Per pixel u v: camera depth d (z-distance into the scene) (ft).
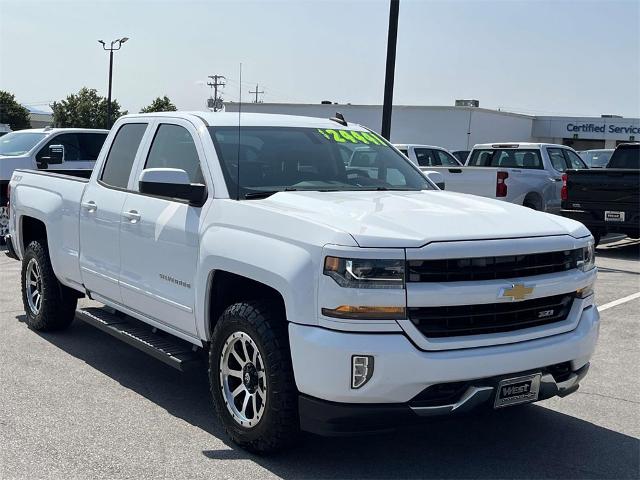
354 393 12.19
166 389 18.19
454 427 15.96
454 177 45.98
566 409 17.13
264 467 13.74
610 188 41.57
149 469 13.56
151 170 15.34
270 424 13.35
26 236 23.86
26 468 13.51
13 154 44.68
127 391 17.95
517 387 13.16
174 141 17.67
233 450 14.48
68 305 22.59
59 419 15.99
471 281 12.71
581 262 14.42
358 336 12.18
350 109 167.32
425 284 12.40
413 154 56.29
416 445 14.93
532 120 189.47
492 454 14.55
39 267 22.38
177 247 15.97
